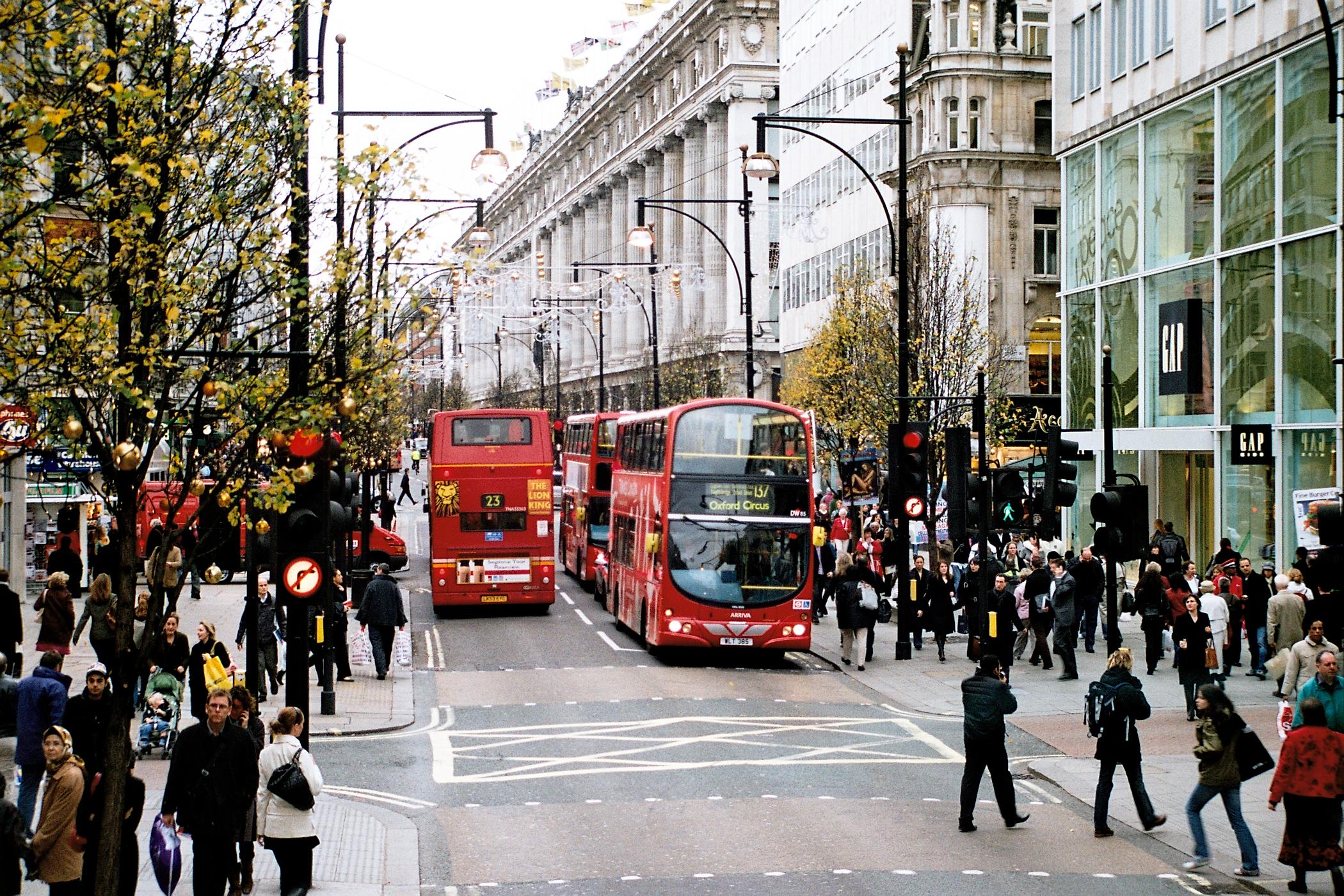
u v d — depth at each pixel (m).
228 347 14.84
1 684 15.35
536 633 34.44
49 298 11.48
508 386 129.38
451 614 38.66
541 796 17.36
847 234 65.62
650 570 29.78
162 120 12.07
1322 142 31.11
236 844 12.10
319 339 13.98
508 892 13.21
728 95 88.44
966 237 54.06
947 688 25.55
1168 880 13.48
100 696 14.43
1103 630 31.81
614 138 119.94
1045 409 54.09
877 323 47.94
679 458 28.56
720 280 91.31
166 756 18.97
